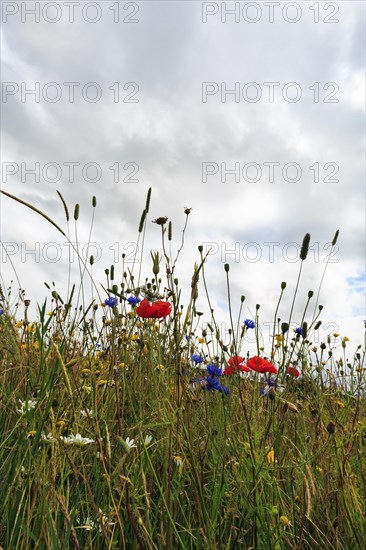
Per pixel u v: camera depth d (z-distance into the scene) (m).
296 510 0.80
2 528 0.68
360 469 0.88
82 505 0.72
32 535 0.61
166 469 0.80
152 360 1.01
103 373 1.06
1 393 0.93
